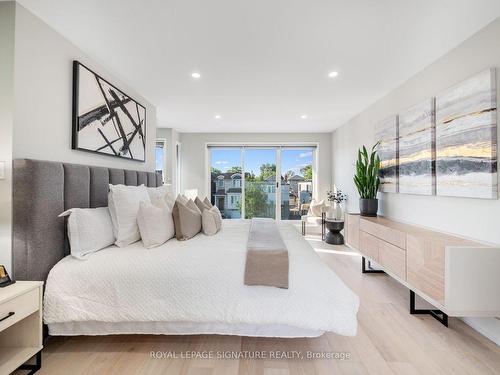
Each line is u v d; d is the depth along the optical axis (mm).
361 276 3020
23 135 1657
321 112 4105
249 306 1545
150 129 3561
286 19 1793
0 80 1595
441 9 1678
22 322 1474
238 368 1514
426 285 1925
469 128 1951
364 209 3285
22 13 1644
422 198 2523
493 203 1812
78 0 1590
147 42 2078
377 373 1479
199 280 1589
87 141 2211
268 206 5887
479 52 1918
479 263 1679
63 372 1471
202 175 5734
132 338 1783
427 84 2492
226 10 1697
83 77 2164
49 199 1689
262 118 4484
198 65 2480
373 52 2236
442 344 1749
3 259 1572
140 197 2248
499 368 1525
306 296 1537
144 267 1634
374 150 3521
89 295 1580
